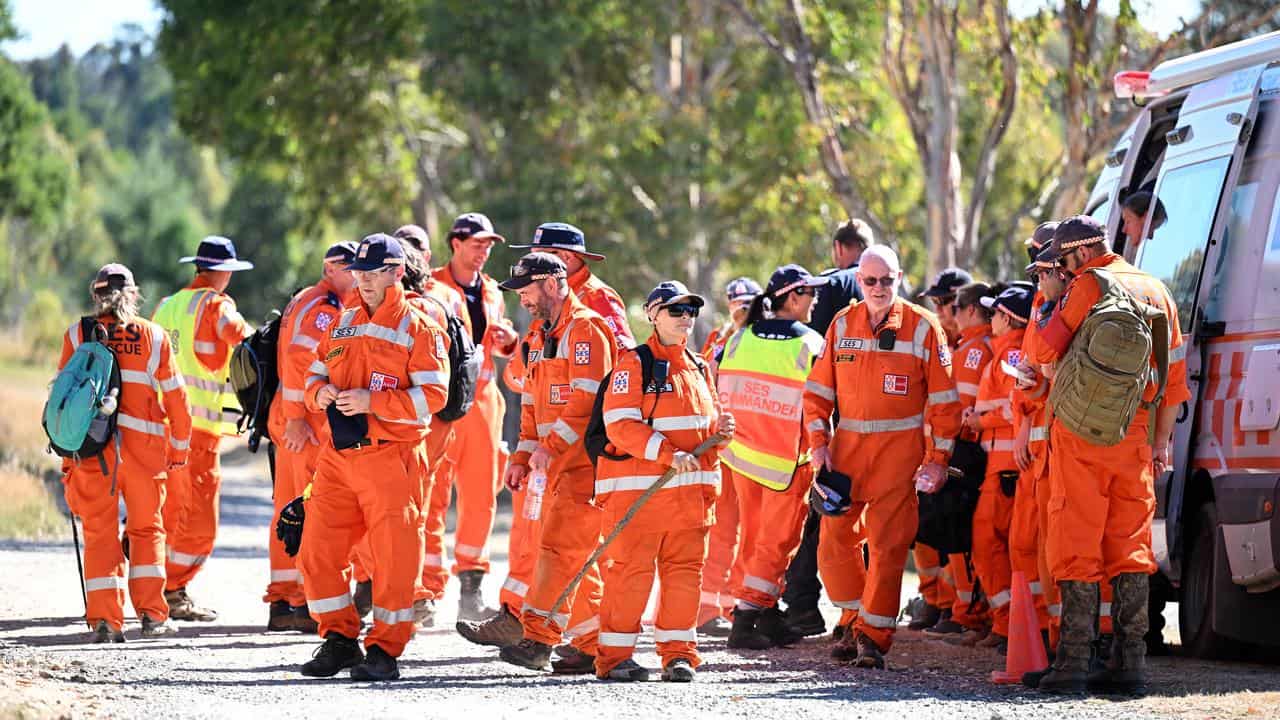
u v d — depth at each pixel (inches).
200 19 4128.9
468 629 1144.8
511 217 3836.1
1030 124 3070.9
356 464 983.6
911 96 2576.3
